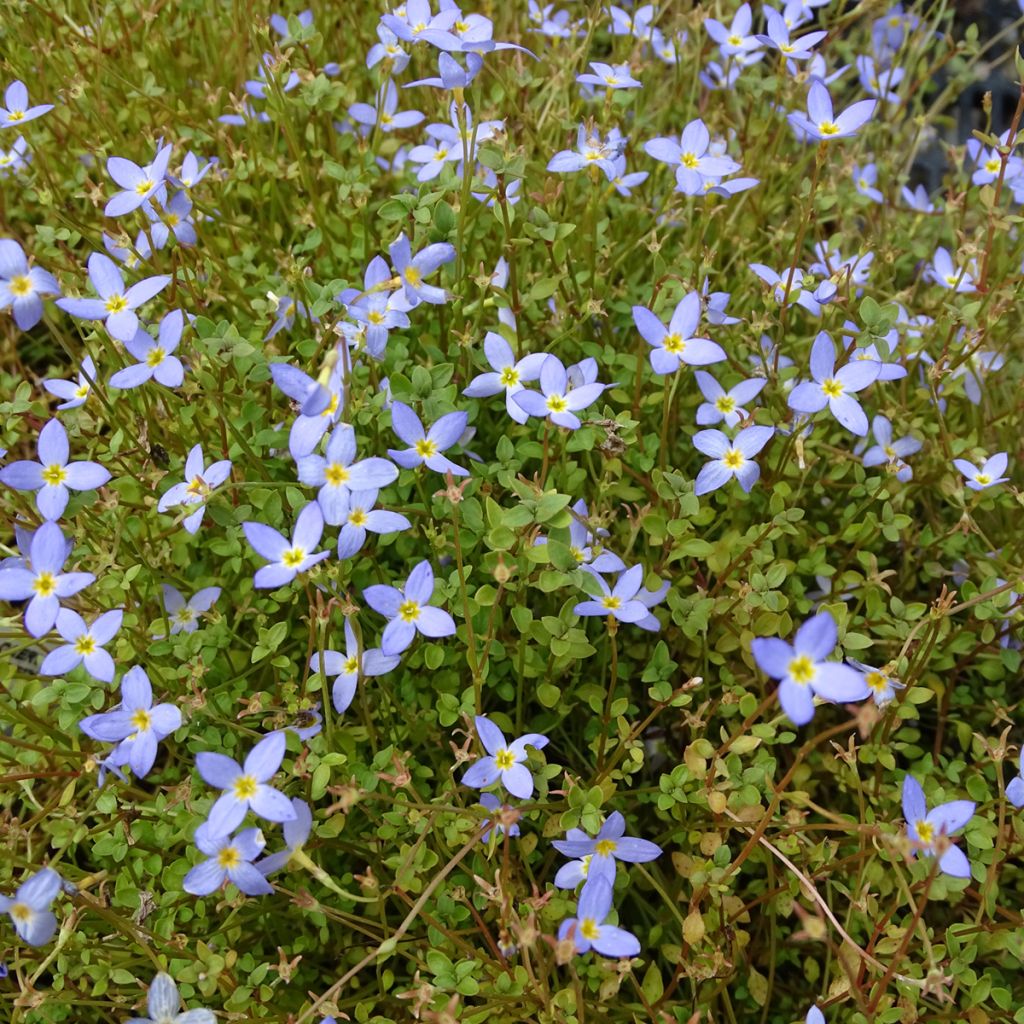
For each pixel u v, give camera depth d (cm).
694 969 12
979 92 27
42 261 18
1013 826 13
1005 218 16
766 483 16
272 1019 12
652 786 14
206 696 13
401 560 16
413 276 14
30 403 15
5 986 14
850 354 15
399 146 20
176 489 13
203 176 17
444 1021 10
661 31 22
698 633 15
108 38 20
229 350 13
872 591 14
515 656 14
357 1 22
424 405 13
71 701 13
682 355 14
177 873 12
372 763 13
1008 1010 12
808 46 16
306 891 11
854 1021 12
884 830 12
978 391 17
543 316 16
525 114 17
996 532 17
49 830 13
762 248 18
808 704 9
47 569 12
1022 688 16
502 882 11
